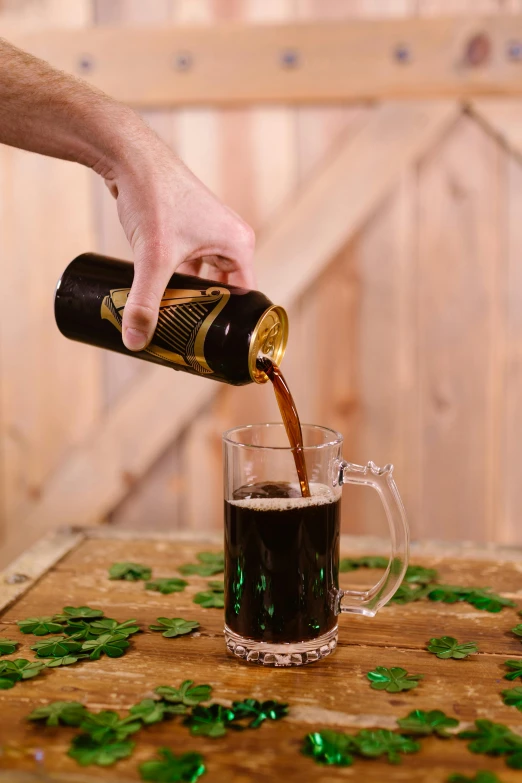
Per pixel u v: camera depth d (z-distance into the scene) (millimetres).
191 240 989
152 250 919
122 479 2055
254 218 1953
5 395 2057
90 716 744
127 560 1139
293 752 704
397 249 1939
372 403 2002
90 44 1904
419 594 1022
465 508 2025
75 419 2049
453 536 2039
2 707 769
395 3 1856
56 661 849
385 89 1876
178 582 1048
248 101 1903
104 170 1006
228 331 873
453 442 2002
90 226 1973
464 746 712
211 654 875
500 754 700
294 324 1986
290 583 836
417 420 2000
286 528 831
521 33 1840
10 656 864
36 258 1993
